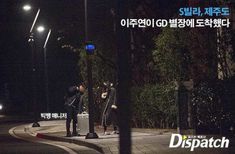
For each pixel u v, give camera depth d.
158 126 24.33
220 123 19.00
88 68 21.50
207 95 19.45
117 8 7.01
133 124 25.97
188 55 22.41
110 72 31.30
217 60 21.36
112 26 32.62
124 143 6.88
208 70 21.52
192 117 19.52
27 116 64.31
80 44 36.97
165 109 22.75
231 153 14.62
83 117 24.34
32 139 26.62
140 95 24.59
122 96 6.90
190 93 19.61
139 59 28.36
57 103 71.94
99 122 31.39
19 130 35.47
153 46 28.36
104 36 32.78
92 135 21.73
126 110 6.90
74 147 20.55
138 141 18.83
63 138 23.56
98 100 30.97
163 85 23.30
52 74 71.81
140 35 28.62
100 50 32.50
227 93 19.05
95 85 31.62
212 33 21.72
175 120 22.67
